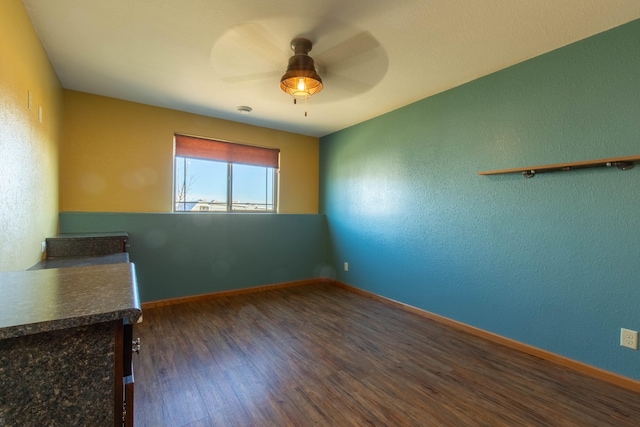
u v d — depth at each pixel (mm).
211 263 3811
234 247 3982
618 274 1965
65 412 736
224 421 1588
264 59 2418
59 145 2861
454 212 2945
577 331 2141
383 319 3127
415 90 3016
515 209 2488
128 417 885
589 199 2088
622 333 1943
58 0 1748
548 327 2289
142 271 3371
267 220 4254
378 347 2473
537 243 2357
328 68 2539
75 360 743
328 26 1982
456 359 2281
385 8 1803
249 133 4238
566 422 1596
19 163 1710
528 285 2406
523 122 2422
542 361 2260
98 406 767
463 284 2871
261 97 3234
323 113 3746
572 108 2152
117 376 785
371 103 3383
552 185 2270
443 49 2248
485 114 2678
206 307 3447
